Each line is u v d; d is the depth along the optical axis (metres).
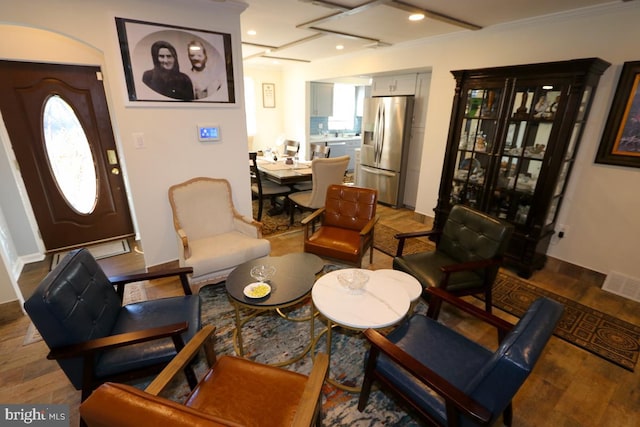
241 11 2.65
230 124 2.88
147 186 2.61
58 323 1.27
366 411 1.59
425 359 1.41
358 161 5.53
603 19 2.48
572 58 2.70
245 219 2.81
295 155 5.45
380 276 2.00
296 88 6.35
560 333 2.18
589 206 2.79
